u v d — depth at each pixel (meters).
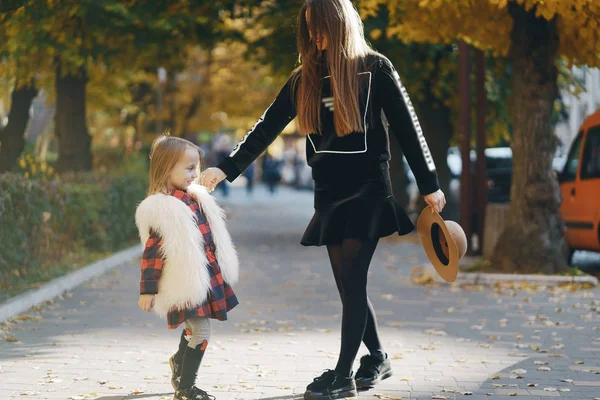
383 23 17.02
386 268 14.19
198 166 5.76
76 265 13.04
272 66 18.12
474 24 12.23
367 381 6.31
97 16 14.98
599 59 11.95
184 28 17.22
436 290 11.59
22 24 13.70
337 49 5.72
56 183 12.81
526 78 12.77
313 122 5.83
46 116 23.06
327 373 5.96
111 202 15.83
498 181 24.83
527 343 8.05
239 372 6.87
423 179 5.93
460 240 5.91
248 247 17.97
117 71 17.72
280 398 6.08
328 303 10.49
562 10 9.86
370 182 5.84
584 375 6.82
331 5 5.73
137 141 28.81
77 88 18.09
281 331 8.64
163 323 9.03
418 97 19.77
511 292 11.34
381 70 5.85
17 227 10.59
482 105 15.43
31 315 9.38
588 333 8.57
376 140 5.89
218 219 5.73
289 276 13.12
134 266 14.23
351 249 5.83
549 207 12.77
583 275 12.47
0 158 17.33
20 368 6.94
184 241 5.46
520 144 12.88
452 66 19.34
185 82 31.36
